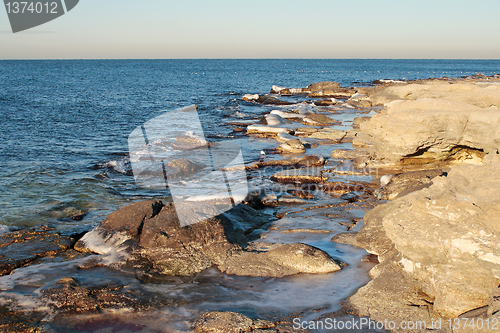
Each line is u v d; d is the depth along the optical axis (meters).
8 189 9.23
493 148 9.16
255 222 6.93
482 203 4.05
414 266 4.39
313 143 14.70
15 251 5.75
